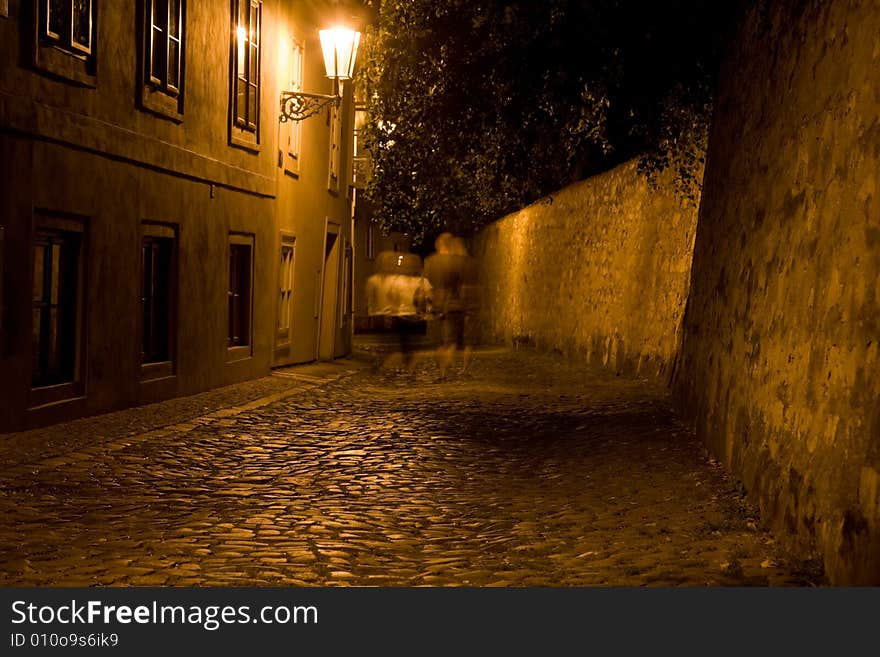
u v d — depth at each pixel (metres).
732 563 5.94
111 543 6.62
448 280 19.83
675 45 13.76
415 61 16.11
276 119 18.84
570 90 14.76
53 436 10.52
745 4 10.80
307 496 8.32
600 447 10.66
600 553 6.55
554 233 27.52
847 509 5.41
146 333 14.05
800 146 7.62
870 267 5.59
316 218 22.86
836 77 6.80
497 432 11.85
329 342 24.50
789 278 7.48
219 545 6.65
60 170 11.16
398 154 18.55
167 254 14.43
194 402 14.23
